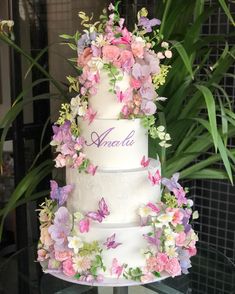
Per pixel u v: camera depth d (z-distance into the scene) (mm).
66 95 1374
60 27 1840
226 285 1328
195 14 1335
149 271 1022
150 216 1018
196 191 1979
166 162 1401
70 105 1059
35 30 1767
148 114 1028
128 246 1013
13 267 1404
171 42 1214
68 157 1047
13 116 1304
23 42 1733
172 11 1312
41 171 1413
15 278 1338
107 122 1006
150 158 1166
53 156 1770
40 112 1810
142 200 1040
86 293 1265
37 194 1431
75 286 1287
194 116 1380
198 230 1993
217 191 1922
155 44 1179
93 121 1011
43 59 1798
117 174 1010
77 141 1026
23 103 1330
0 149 1296
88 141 1028
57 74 1838
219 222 1938
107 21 1051
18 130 1742
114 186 1014
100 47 990
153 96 1022
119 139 1018
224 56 1358
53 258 1041
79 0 1873
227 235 1918
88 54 1004
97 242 1003
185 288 1303
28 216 1824
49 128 1822
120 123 1010
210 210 1960
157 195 1071
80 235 1016
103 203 1005
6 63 1700
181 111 1396
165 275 1035
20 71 1710
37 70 1751
